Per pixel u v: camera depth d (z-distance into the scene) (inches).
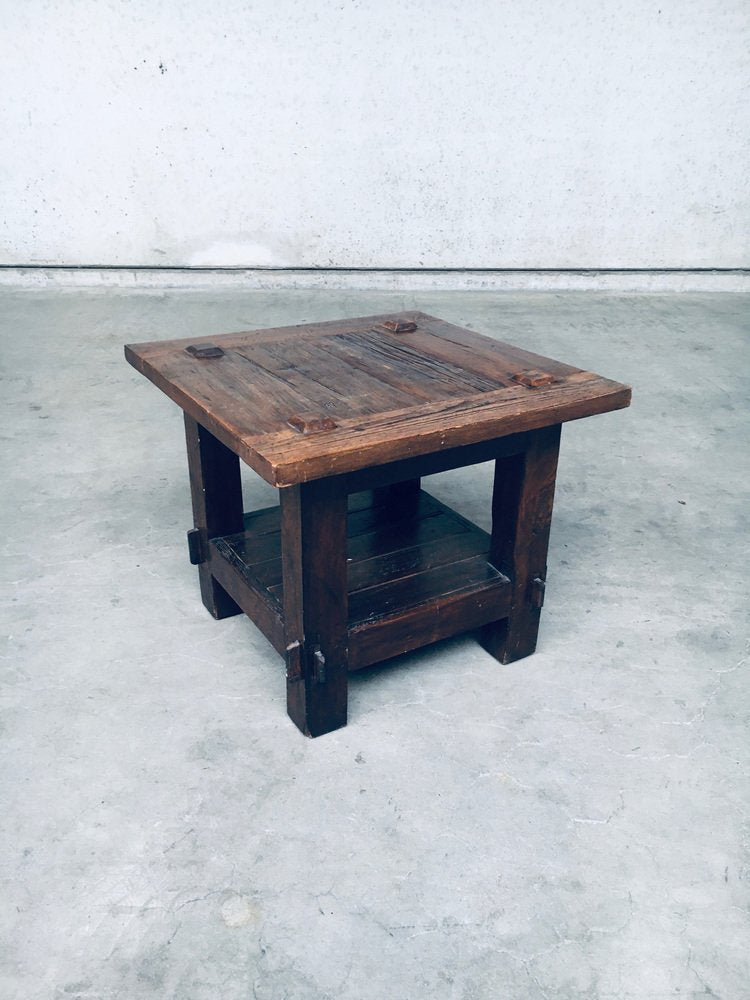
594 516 131.3
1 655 96.7
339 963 64.4
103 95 218.7
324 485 74.8
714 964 64.9
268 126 225.8
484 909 68.8
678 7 220.7
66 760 82.4
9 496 131.9
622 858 73.6
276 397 83.5
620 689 94.0
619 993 62.6
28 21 208.8
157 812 77.0
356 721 88.6
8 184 226.5
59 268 238.1
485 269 249.6
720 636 103.3
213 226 236.8
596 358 198.7
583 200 243.6
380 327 109.1
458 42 220.4
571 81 228.1
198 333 206.8
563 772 82.5
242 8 212.2
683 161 240.8
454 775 81.9
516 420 80.0
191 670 95.4
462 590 91.0
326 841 74.5
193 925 67.0
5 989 62.1
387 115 227.3
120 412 163.3
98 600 107.2
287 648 81.0
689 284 255.8
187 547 119.6
